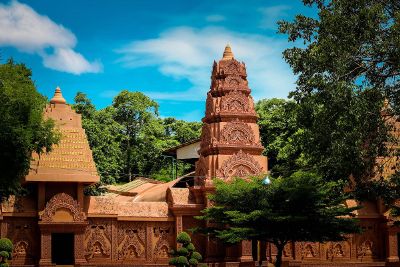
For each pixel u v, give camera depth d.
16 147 29.78
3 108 29.20
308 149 29.20
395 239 43.47
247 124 43.09
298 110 28.97
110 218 40.34
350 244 43.78
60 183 39.25
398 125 34.56
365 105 26.41
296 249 42.75
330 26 27.48
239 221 33.62
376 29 26.86
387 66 27.73
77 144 39.78
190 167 71.06
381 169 29.42
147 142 71.50
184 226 41.41
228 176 41.25
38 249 39.03
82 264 38.56
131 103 72.19
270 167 62.25
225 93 43.72
